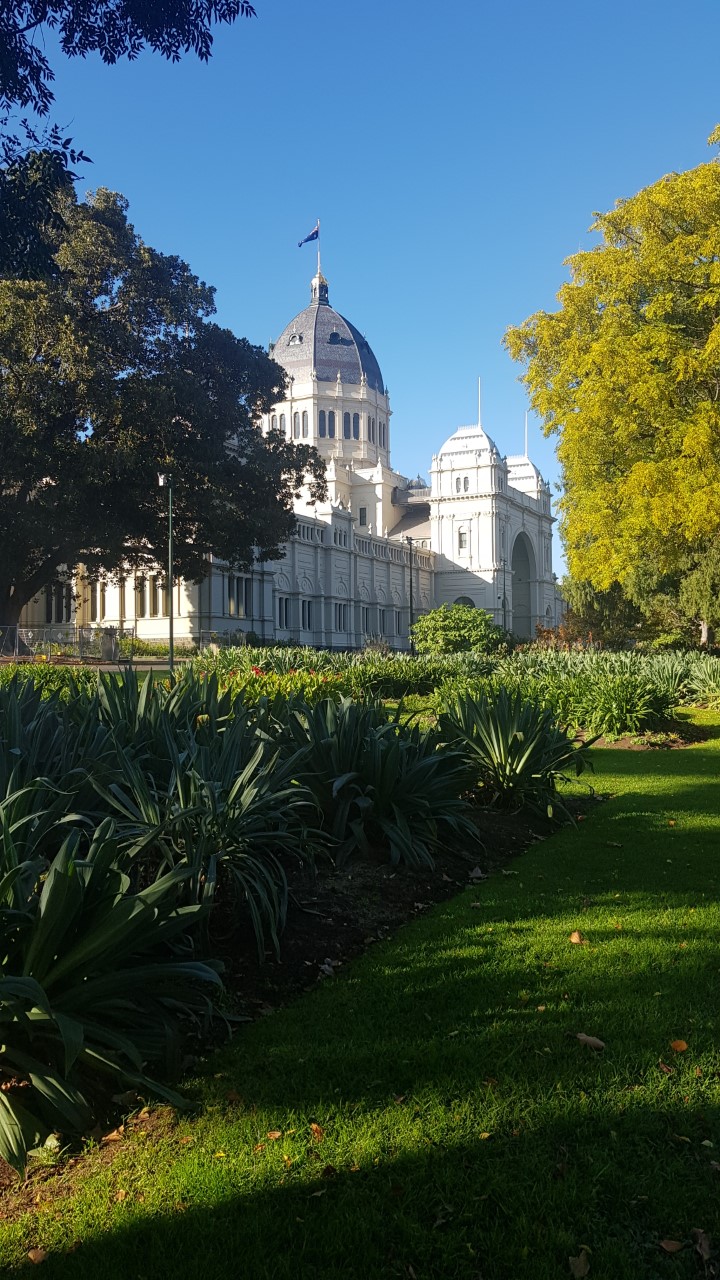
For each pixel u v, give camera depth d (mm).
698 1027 4234
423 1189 3092
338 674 21984
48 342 37219
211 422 43125
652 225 27047
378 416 116625
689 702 22234
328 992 4715
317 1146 3334
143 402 38375
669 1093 3660
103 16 11062
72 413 38781
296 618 78562
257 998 4695
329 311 115875
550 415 31422
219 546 44781
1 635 40781
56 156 12469
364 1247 2838
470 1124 3459
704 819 9070
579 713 16594
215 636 57281
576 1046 4059
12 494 39781
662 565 29844
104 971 3822
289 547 78312
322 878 6375
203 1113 3611
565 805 9750
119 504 40656
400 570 100750
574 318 29406
